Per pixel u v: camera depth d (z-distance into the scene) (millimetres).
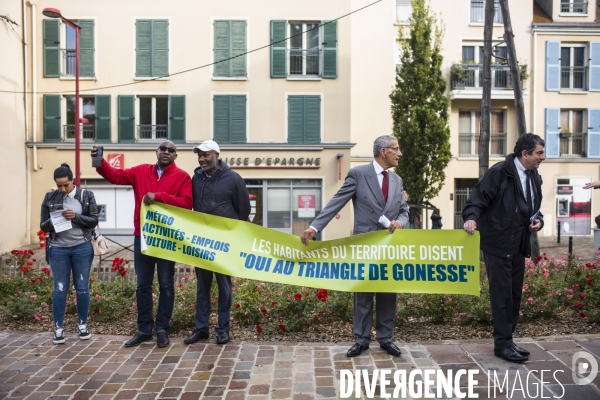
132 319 6625
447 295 6090
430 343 5297
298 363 4801
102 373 4648
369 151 24312
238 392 4188
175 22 22047
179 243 5395
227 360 4922
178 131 22109
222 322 5457
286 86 22203
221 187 5531
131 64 22047
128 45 22047
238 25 22062
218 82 22172
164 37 22047
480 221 4891
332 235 22078
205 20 22078
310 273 5145
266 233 5305
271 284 7324
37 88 21938
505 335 4719
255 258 5301
